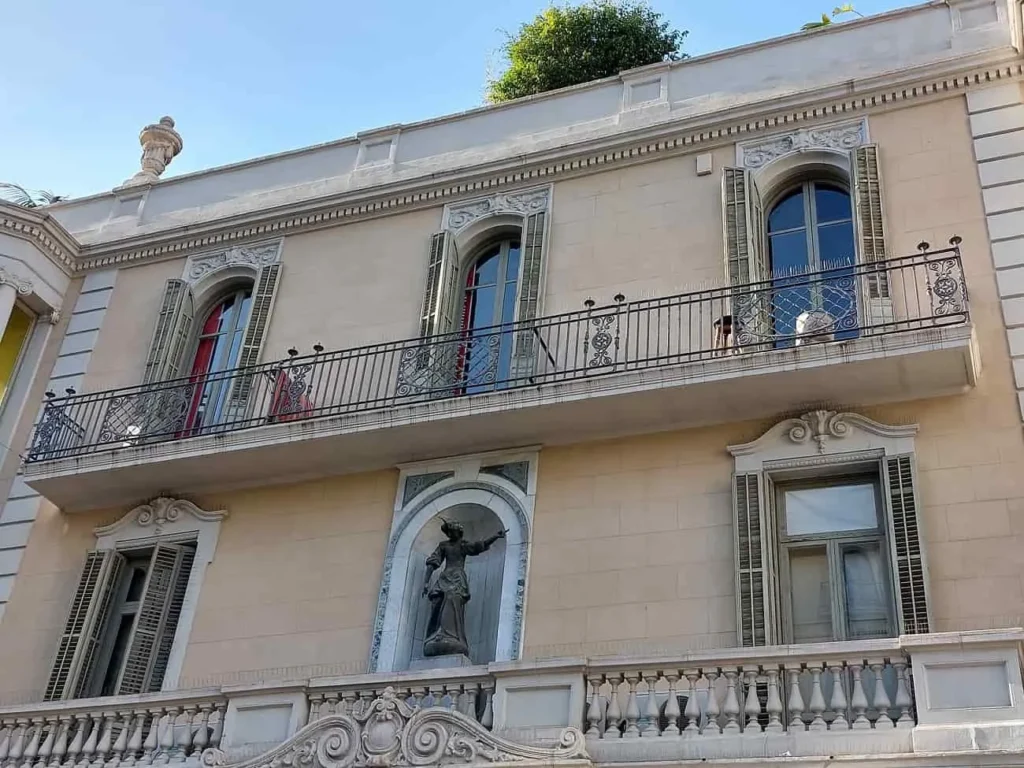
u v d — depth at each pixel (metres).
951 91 15.16
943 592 11.90
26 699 14.96
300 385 15.64
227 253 18.42
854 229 14.54
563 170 16.83
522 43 30.00
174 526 15.73
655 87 17.22
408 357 15.42
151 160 21.22
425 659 13.27
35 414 17.78
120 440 15.73
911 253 14.12
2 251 18.06
